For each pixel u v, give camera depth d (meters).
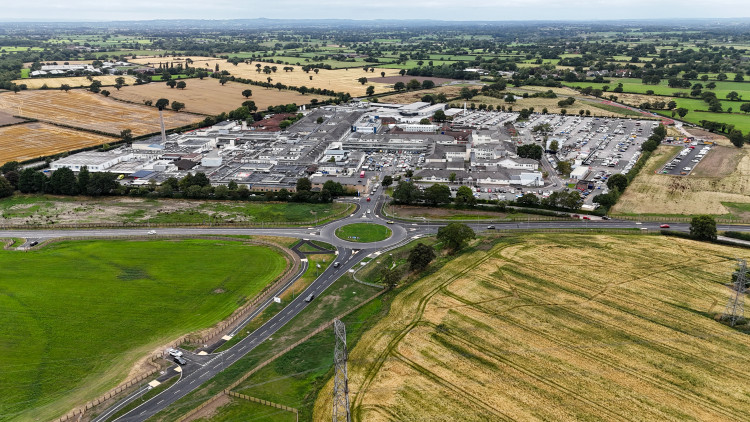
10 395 118.31
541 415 105.25
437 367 121.50
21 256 189.62
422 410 107.75
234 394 118.25
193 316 150.25
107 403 116.06
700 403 107.81
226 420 110.38
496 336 132.88
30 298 158.75
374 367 122.94
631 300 148.62
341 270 179.38
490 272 168.25
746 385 113.06
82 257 188.50
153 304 156.25
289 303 158.50
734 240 191.25
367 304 157.38
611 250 183.12
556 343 129.25
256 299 159.88
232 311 153.25
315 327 145.00
